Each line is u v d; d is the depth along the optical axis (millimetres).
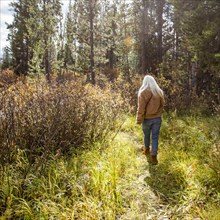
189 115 9008
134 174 4281
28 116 4359
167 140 5875
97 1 23688
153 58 21812
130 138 6223
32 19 24578
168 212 3207
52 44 24516
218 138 5680
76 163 4172
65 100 4988
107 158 4598
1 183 3254
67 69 35625
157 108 4633
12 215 2902
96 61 25609
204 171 3971
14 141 3979
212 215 2988
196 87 11766
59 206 3178
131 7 23953
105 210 3154
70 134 4852
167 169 4355
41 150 4418
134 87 9625
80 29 25234
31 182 3449
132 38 29281
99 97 6414
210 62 10359
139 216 3113
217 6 10234
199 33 10875
